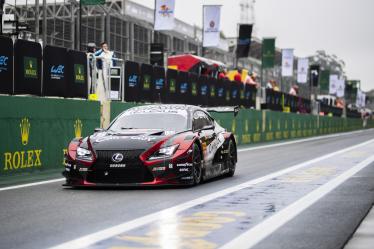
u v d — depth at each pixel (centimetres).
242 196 2964
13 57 4475
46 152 4438
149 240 1873
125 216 2352
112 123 3647
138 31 10388
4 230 2052
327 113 18588
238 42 11500
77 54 5306
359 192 3084
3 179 3866
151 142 3288
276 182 3644
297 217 2303
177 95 7319
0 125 3884
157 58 8306
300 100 14125
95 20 8638
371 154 6469
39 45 4781
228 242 1839
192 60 9681
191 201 2788
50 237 1925
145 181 3241
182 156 3303
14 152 4041
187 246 1784
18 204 2706
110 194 3070
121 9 11281
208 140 3678
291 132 12556
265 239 1883
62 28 7675
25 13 6975
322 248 1745
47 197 2958
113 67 5900
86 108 5009
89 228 2084
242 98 9756
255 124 9888
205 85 8200
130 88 6219
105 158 3231
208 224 2159
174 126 3550
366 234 1977
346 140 11088
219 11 10125
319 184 3488
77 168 3272
